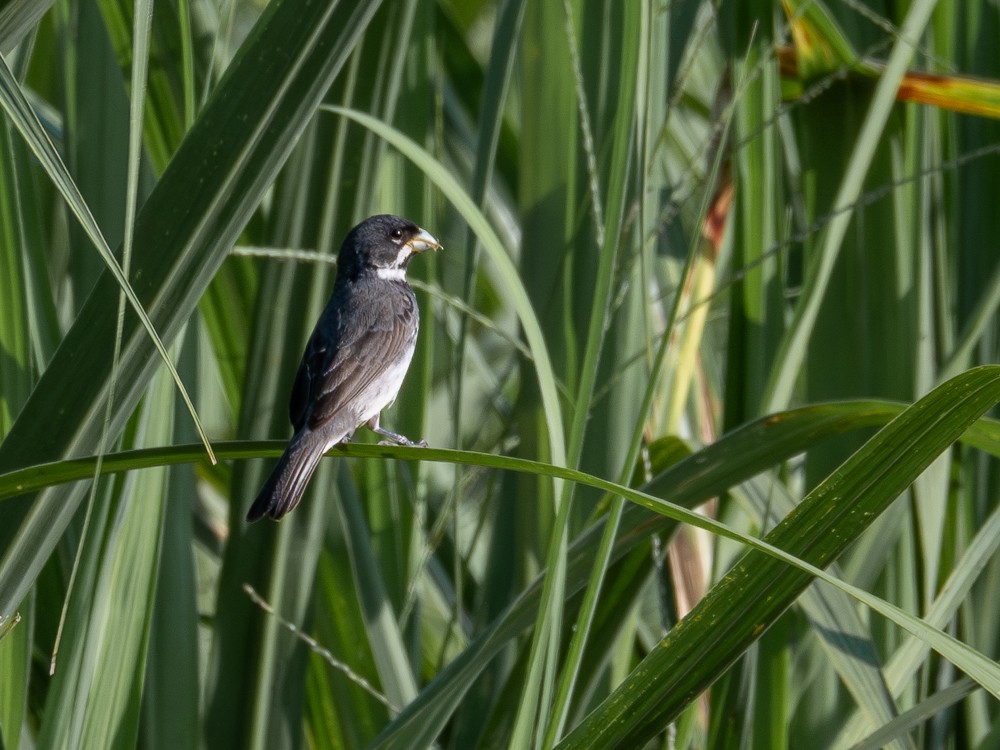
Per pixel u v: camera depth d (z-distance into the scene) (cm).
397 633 864
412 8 774
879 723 656
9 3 538
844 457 889
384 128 673
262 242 798
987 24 998
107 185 833
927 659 855
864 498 518
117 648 700
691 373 929
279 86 562
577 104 925
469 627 1026
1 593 548
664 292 932
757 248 909
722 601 529
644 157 536
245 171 562
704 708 848
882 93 781
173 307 559
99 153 834
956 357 873
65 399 552
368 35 766
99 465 441
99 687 689
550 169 929
